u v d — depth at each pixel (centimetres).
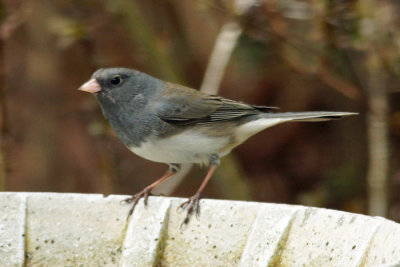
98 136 1201
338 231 520
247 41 1156
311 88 1342
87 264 588
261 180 1373
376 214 1078
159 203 609
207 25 1348
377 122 1072
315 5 951
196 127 762
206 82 1002
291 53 1097
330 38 975
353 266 487
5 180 1130
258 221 565
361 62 1088
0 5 1090
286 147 1390
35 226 591
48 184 1388
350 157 1333
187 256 581
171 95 766
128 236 592
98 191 1348
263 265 542
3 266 574
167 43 1238
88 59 1191
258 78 1345
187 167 1179
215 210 589
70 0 1191
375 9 950
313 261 523
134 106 763
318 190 1286
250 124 783
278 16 998
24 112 1388
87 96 1309
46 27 1327
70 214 600
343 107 1338
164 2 1330
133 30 1184
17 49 1373
